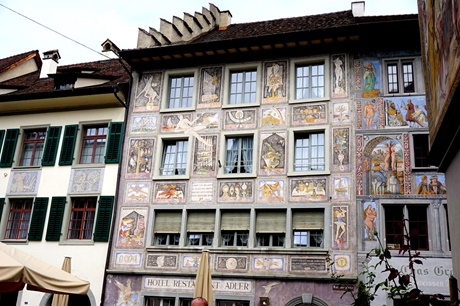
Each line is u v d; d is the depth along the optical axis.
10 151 24.05
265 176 19.95
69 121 23.69
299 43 20.80
